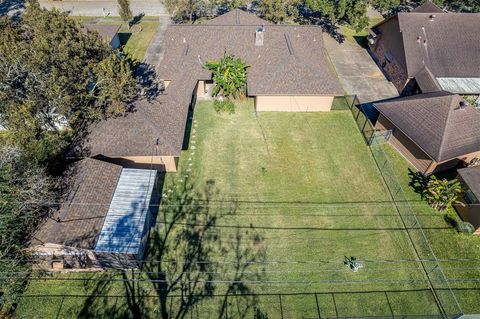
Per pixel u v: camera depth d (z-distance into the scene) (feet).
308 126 104.58
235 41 118.32
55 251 64.39
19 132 70.38
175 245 72.18
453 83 110.63
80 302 62.95
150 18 164.14
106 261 65.87
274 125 104.58
